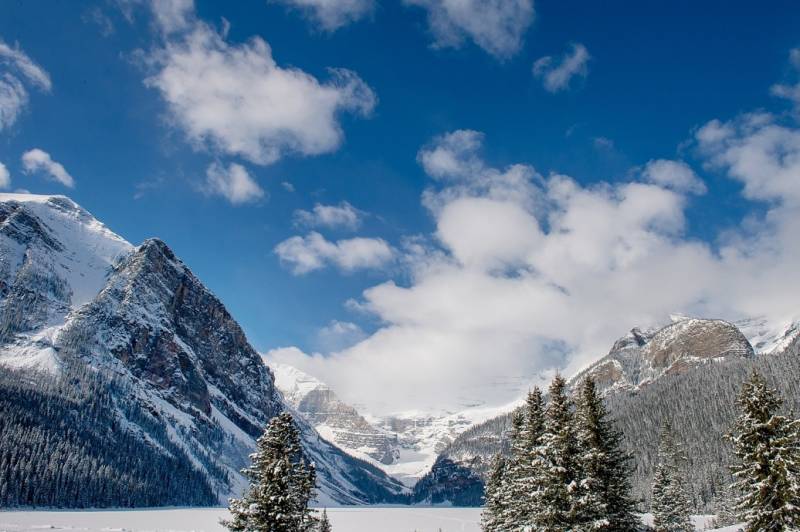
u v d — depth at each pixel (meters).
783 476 42.44
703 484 153.38
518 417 58.72
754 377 46.44
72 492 156.88
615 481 49.06
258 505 45.12
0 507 134.62
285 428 47.97
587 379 53.25
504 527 59.34
